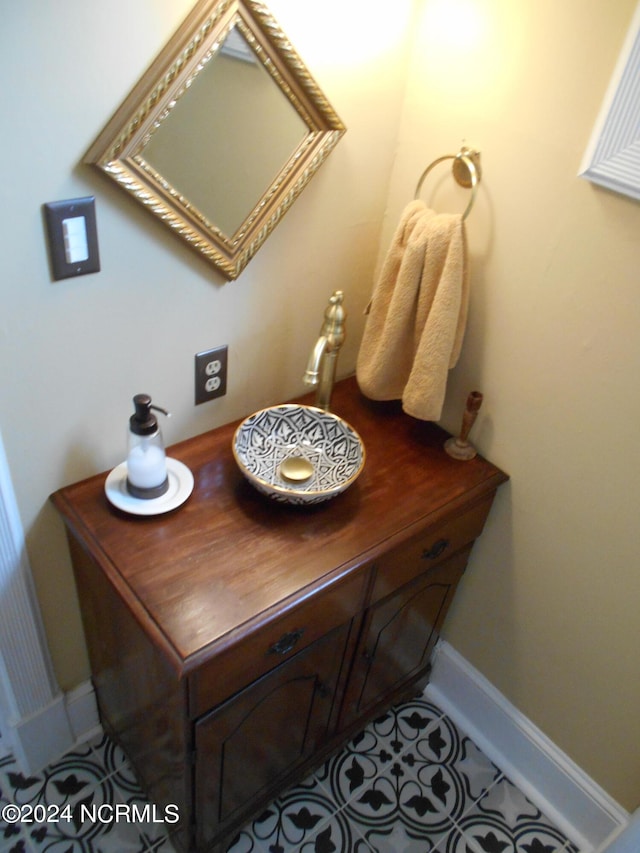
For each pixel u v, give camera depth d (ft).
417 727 5.52
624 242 3.24
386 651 4.72
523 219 3.60
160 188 3.11
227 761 3.89
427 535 4.00
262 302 4.04
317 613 3.58
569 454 3.93
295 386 4.71
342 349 4.84
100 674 4.58
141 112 2.86
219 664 3.16
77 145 2.80
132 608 3.17
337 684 4.42
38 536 3.82
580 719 4.68
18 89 2.55
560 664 4.64
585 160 3.18
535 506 4.28
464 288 3.85
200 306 3.73
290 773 4.71
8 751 4.97
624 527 3.84
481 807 5.06
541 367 3.85
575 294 3.53
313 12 3.22
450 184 3.91
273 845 4.67
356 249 4.38
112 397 3.65
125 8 2.64
